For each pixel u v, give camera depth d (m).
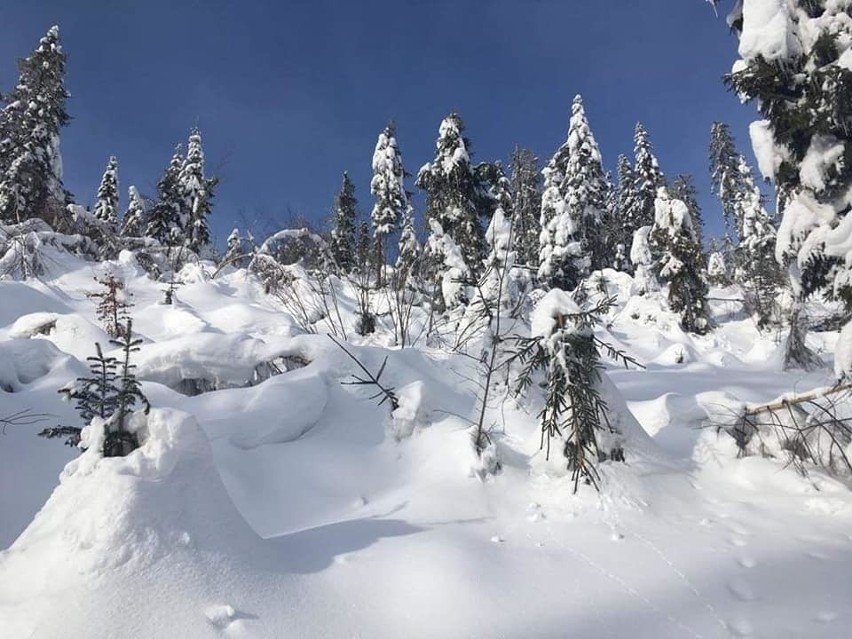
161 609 2.55
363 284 10.53
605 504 4.26
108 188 34.69
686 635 2.70
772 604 2.92
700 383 9.90
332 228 11.72
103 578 2.59
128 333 3.94
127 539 2.73
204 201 23.06
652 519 4.14
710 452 5.33
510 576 3.28
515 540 3.83
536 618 2.87
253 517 4.31
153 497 2.93
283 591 2.93
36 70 23.98
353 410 5.88
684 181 33.72
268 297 13.81
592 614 2.90
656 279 24.86
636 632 2.74
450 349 7.75
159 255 18.27
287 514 4.43
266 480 4.77
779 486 4.73
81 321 7.93
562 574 3.33
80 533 2.72
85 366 6.72
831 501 4.26
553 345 4.70
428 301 10.16
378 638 2.72
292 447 5.22
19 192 22.30
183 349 6.59
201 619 2.57
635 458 4.84
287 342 6.76
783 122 6.32
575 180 30.75
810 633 2.63
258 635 2.57
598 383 4.91
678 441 5.65
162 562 2.75
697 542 3.74
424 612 2.93
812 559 3.41
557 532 3.94
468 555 3.48
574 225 25.11
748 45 6.47
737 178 38.41
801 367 11.26
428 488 4.54
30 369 6.43
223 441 5.02
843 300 6.17
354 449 5.30
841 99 5.97
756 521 4.09
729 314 23.64
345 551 3.52
